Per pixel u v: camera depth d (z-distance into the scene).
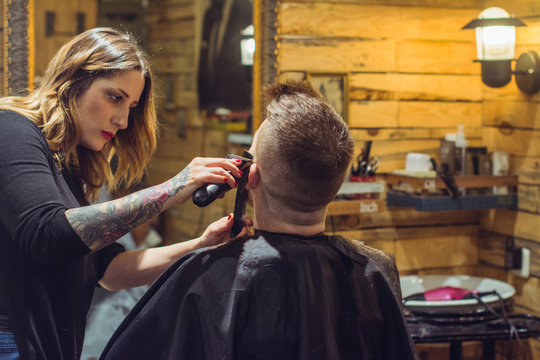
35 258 1.11
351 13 2.16
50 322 1.20
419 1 2.25
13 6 1.84
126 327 1.06
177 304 1.01
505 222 2.28
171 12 3.38
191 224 3.02
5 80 1.86
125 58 1.25
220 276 1.00
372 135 2.23
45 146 1.19
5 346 1.18
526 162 2.17
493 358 1.89
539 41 2.07
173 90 3.43
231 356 0.96
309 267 1.00
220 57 3.03
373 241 2.28
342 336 1.02
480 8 2.33
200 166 1.13
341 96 2.17
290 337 0.98
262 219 1.05
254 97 2.05
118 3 3.29
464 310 1.85
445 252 2.39
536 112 2.11
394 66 2.24
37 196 1.10
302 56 2.11
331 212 2.05
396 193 2.22
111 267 1.40
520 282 2.22
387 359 1.06
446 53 2.31
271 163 1.01
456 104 2.34
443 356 2.33
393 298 1.06
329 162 0.99
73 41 1.27
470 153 2.23
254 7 2.03
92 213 1.10
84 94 1.25
